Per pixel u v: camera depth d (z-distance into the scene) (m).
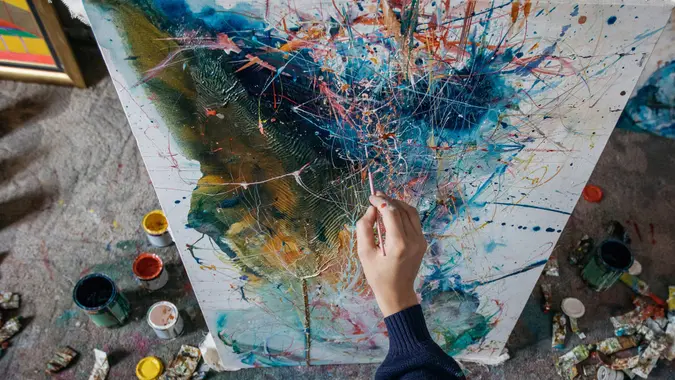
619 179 2.62
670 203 2.56
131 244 2.39
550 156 1.24
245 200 1.34
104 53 1.04
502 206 1.38
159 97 1.11
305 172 1.27
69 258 2.35
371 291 1.64
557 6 0.97
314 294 1.66
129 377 2.09
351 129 1.18
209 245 1.47
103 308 2.04
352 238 1.45
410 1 0.96
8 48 2.68
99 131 2.70
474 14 0.98
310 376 2.09
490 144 1.22
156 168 1.26
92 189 2.54
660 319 2.21
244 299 1.68
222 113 1.14
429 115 1.16
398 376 1.01
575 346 2.15
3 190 2.52
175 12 0.98
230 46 1.03
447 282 1.65
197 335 2.17
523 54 1.05
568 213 1.39
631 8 0.96
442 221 1.43
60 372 2.09
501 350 2.03
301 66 1.07
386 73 1.08
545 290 2.25
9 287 2.27
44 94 2.80
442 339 1.94
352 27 1.00
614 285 2.30
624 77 1.08
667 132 2.73
